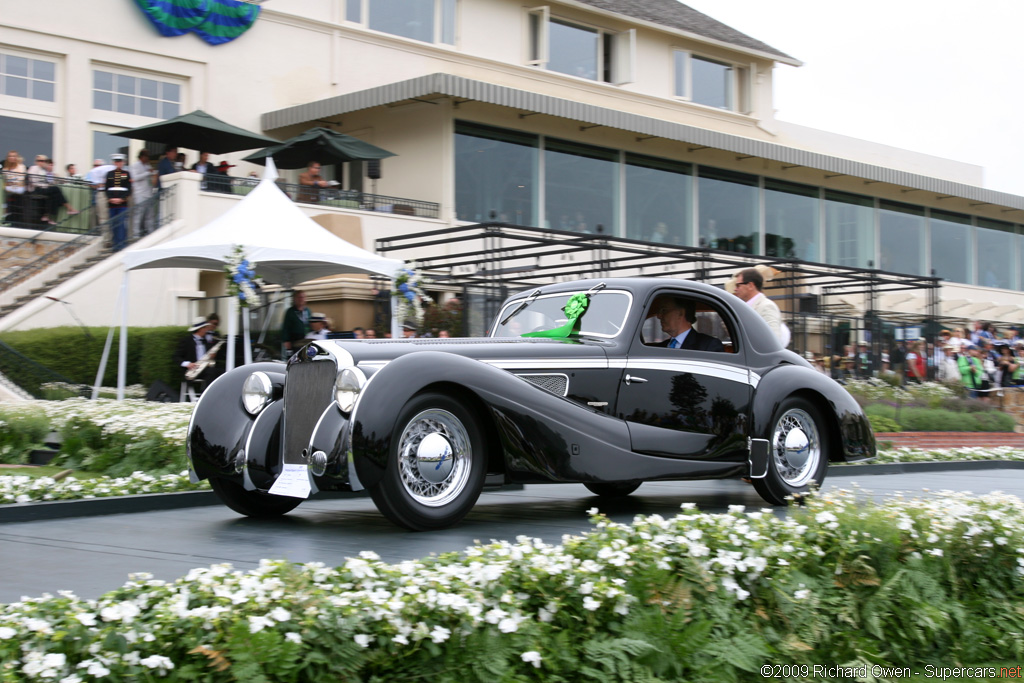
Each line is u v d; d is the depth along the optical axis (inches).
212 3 680.4
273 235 426.9
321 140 594.2
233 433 194.9
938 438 504.7
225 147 599.5
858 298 933.8
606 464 188.9
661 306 219.6
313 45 730.2
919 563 134.0
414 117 693.9
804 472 229.1
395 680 94.5
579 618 107.5
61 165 633.0
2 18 603.8
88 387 449.4
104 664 84.4
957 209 1112.2
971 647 129.8
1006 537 142.5
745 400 220.4
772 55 995.9
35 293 518.3
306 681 89.6
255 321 545.6
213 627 90.4
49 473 267.7
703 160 859.4
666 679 104.8
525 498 244.7
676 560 119.3
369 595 98.3
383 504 169.5
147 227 553.6
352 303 561.3
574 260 739.4
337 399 172.4
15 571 133.8
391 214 630.5
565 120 747.4
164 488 229.3
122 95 658.2
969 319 989.2
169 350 490.0
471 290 564.1
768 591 121.6
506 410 177.3
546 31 832.3
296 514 208.4
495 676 95.8
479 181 698.2
